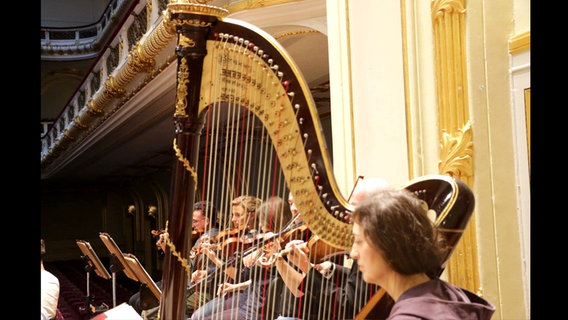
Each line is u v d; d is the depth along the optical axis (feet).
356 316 8.68
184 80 7.61
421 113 12.61
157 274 65.05
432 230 5.93
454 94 12.03
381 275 5.89
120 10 61.98
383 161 13.12
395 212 5.77
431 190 8.47
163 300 7.55
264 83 7.82
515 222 11.50
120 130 43.11
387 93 13.08
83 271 61.11
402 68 12.84
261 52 7.73
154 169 64.13
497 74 11.70
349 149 13.71
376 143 13.25
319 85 29.86
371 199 5.98
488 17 11.75
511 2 11.75
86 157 57.82
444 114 12.17
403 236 5.69
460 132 11.93
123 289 44.62
